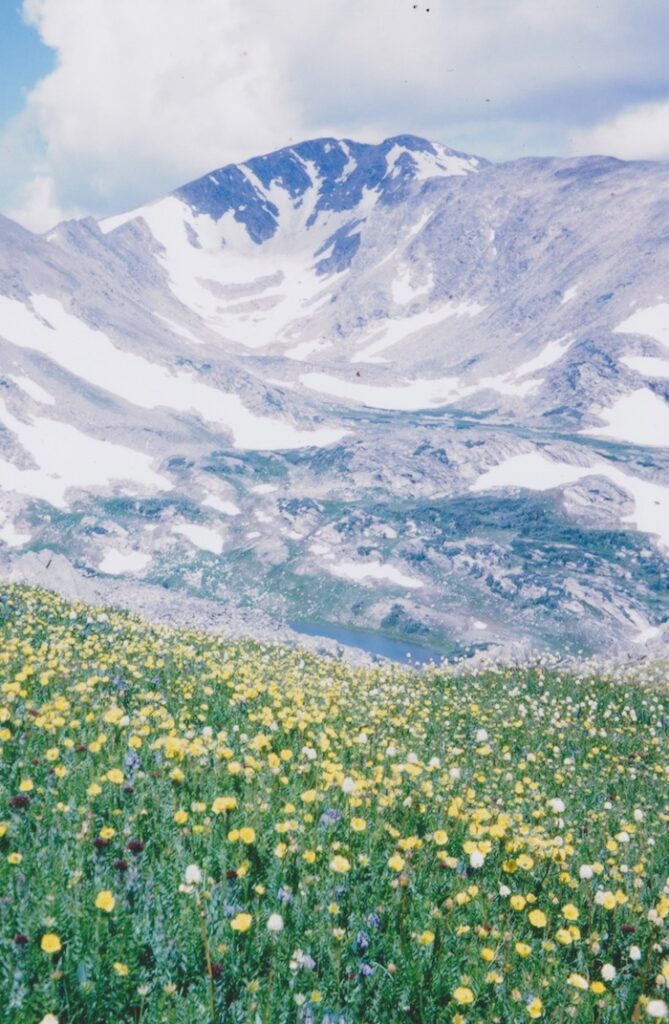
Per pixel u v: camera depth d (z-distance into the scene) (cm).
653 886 737
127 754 724
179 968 480
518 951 532
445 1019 487
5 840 561
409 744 1106
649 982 564
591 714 1677
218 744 806
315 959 512
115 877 525
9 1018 410
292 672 1585
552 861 705
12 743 725
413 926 561
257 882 580
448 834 730
